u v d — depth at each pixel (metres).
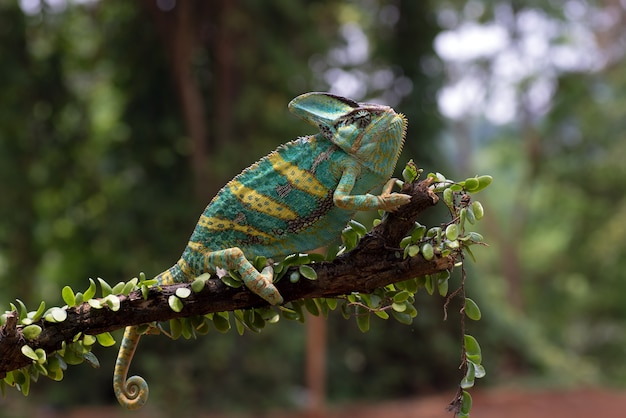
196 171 13.68
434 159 15.66
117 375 2.89
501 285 26.05
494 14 22.44
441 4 19.81
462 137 26.66
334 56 15.84
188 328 2.65
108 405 12.76
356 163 2.80
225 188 2.90
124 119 14.35
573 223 25.28
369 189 2.88
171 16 13.71
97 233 14.23
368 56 16.69
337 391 14.84
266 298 2.58
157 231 13.84
